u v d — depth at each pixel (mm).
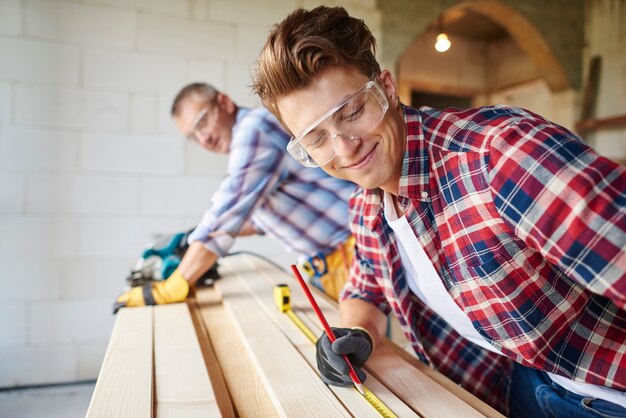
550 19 4516
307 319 1293
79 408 3004
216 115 1800
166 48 3387
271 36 739
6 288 3152
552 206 632
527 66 5543
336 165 807
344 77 722
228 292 1600
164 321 1279
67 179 3229
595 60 4676
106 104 3281
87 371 3312
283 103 757
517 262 774
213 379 977
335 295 1857
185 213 3471
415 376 953
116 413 753
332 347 907
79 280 3275
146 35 3342
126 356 1008
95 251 3299
